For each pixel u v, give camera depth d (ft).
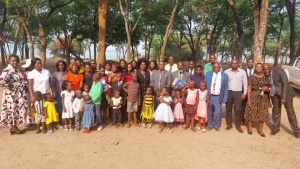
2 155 14.80
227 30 102.94
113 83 20.84
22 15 48.88
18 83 17.88
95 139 17.54
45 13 65.77
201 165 13.75
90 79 20.35
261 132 18.83
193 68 23.41
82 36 77.15
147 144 16.70
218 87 19.43
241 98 19.54
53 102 19.12
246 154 15.35
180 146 16.44
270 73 18.57
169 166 13.56
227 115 20.26
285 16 81.25
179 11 69.05
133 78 19.95
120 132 19.17
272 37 115.55
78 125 19.36
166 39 42.60
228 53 147.54
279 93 18.26
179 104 20.27
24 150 15.52
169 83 20.85
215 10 71.20
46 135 18.30
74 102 19.11
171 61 23.35
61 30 78.95
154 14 67.26
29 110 18.84
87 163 13.82
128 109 20.21
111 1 59.41
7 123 17.66
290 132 19.85
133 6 61.36
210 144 16.90
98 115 19.54
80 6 67.72
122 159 14.35
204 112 19.70
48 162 13.91
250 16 70.49
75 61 20.67
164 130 19.88
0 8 67.26
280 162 14.34
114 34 74.28
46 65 98.07
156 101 21.47
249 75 20.70
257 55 29.60
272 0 75.20
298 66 36.50
